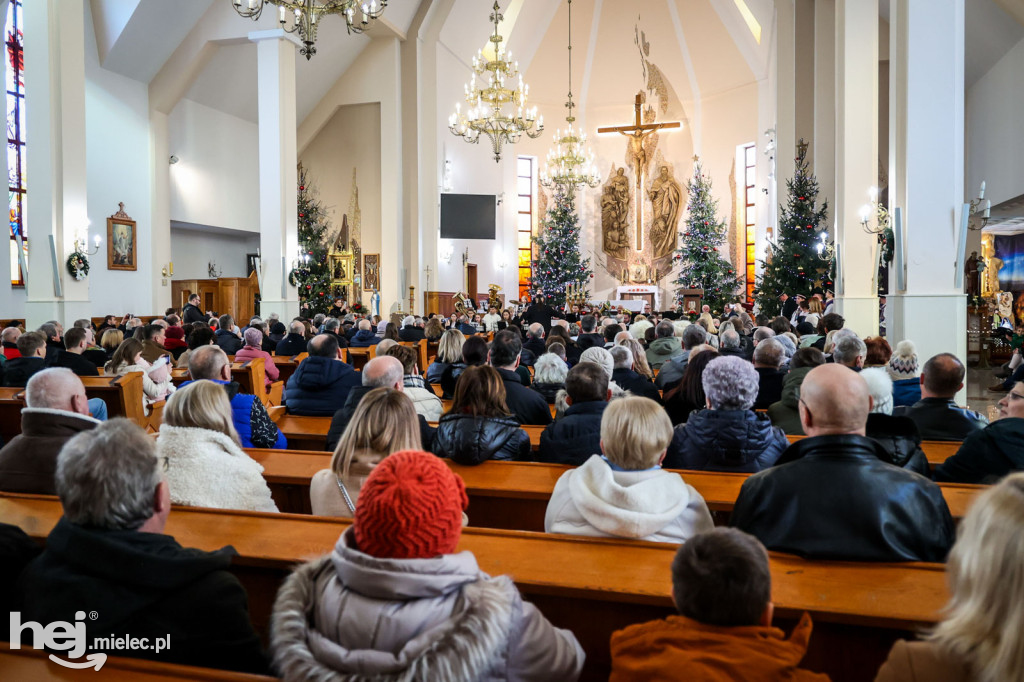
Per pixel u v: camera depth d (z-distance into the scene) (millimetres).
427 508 1364
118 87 17281
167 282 18578
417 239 20469
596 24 25578
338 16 18328
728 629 1409
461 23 21391
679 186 26141
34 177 12383
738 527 2203
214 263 22172
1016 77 14391
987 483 2838
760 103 23109
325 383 5082
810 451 2164
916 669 1209
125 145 17516
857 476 2074
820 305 15250
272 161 15930
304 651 1312
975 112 16812
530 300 24828
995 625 1124
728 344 6465
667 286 26516
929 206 8914
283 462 3465
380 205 20969
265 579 2236
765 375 5051
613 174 27047
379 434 2566
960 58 8812
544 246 25891
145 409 5840
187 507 2559
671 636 1420
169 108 18266
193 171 19484
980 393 11070
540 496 3027
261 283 15875
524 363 7941
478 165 23766
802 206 16578
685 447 3342
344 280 21078
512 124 17656
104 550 1712
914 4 8867
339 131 21375
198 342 7082
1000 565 1121
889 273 9453
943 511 2080
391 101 20188
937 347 8961
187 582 1715
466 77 22984
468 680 1269
